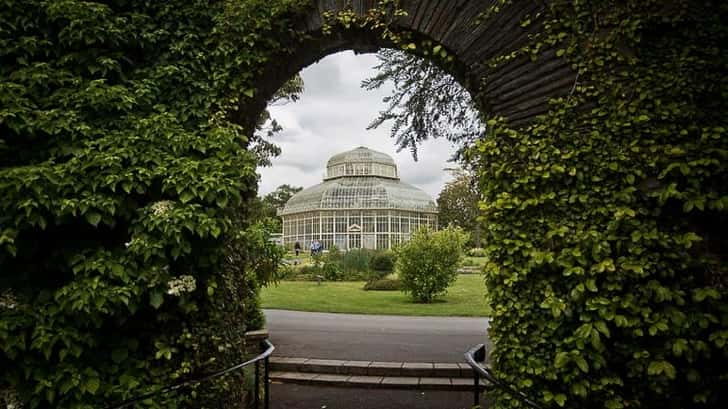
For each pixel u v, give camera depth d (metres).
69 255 3.29
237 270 4.05
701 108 3.02
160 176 3.40
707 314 2.77
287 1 3.76
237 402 3.97
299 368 5.86
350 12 3.77
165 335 3.40
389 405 4.77
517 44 3.44
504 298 3.28
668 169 2.91
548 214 3.21
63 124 3.29
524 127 3.38
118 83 3.67
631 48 3.18
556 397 2.99
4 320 2.97
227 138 3.55
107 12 3.61
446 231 13.19
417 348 6.85
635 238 2.90
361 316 10.30
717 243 2.95
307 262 25.16
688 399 2.84
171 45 3.80
